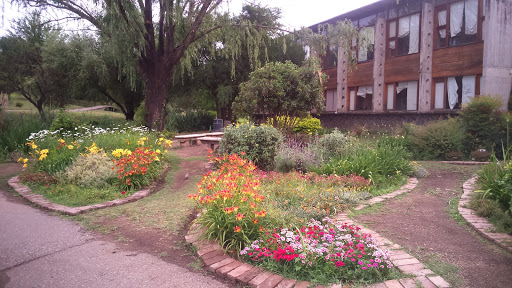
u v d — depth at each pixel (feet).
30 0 40.70
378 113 57.11
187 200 19.29
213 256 11.53
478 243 12.64
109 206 18.13
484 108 35.60
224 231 12.28
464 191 20.89
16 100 84.69
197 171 28.63
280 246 10.95
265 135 27.68
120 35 41.04
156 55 49.11
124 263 11.26
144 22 45.06
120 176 21.36
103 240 13.33
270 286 9.50
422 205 18.29
